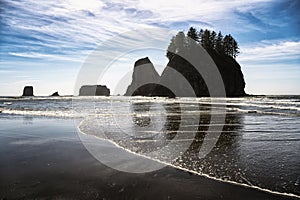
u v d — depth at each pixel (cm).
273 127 1003
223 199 339
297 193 354
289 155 556
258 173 438
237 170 455
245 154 571
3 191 364
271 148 630
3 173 445
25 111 1958
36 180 408
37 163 507
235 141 724
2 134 884
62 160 530
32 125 1124
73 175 433
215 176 425
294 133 857
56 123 1175
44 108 2377
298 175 423
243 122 1165
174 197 345
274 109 1964
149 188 376
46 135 850
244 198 341
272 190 365
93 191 364
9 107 2586
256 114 1547
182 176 427
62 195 350
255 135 823
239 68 8069
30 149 638
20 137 819
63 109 2175
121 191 364
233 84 7119
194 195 351
